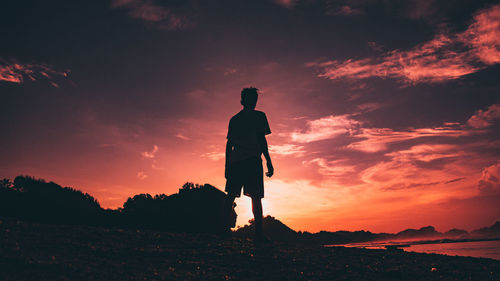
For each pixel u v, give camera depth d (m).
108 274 3.36
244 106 6.71
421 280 4.29
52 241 4.29
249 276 3.90
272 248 5.52
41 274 3.05
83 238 4.70
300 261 4.75
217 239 5.91
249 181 6.23
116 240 4.88
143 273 3.55
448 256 6.02
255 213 6.23
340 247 6.39
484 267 5.17
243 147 6.34
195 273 3.78
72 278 3.09
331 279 4.04
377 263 5.01
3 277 2.84
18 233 4.41
